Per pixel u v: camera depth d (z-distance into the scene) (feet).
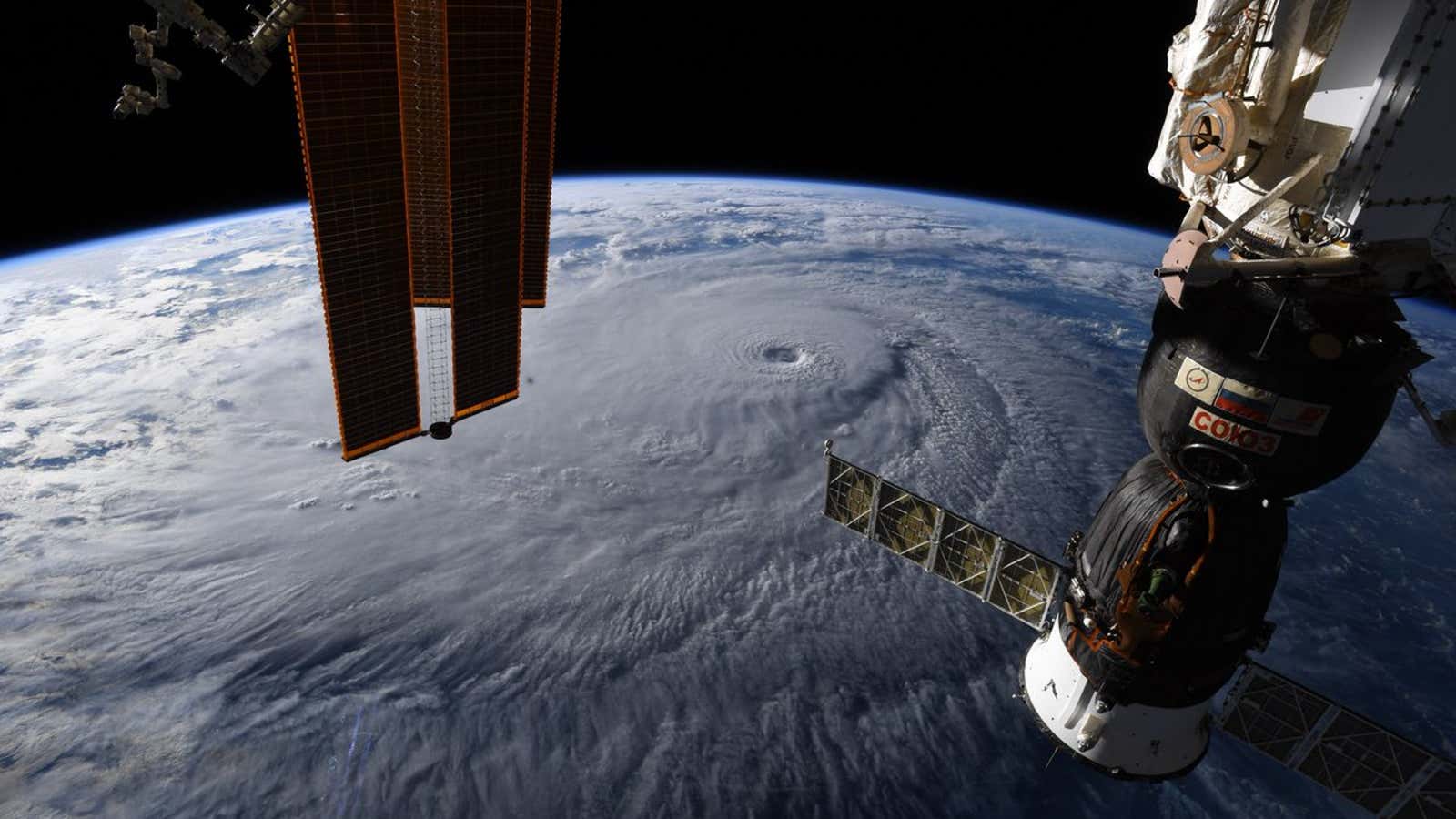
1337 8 8.73
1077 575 13.56
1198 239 9.62
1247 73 9.73
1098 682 13.28
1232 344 10.20
